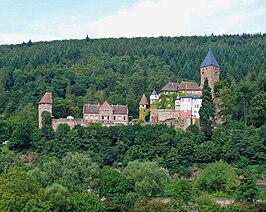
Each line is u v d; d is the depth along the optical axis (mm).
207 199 145000
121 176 168500
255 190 156500
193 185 178250
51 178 164250
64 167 171125
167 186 179125
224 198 163125
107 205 147000
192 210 137250
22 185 128375
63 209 130125
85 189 164500
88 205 136625
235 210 136125
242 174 179500
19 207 120188
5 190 124562
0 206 118312
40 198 125938
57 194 130000
